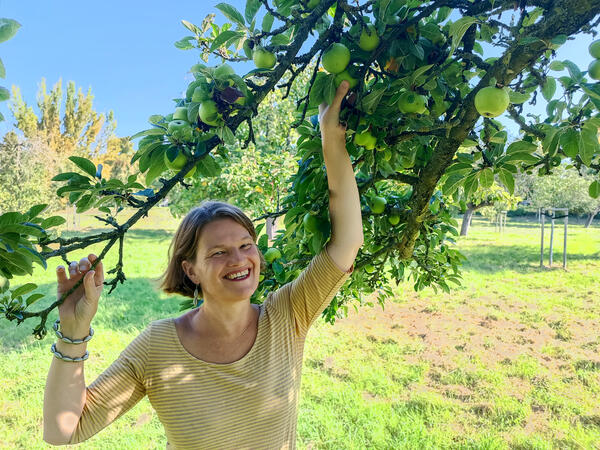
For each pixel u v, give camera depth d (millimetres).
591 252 14500
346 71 1281
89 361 5660
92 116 31250
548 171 1802
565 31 1158
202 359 1271
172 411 1236
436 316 7656
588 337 6559
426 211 1999
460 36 1140
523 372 5379
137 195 1272
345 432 4094
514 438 4004
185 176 1335
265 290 2244
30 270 1123
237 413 1252
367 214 2295
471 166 1519
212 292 1291
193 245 1333
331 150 1394
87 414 1142
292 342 1418
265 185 7250
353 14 1213
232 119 1273
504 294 9109
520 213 34781
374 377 5238
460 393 4879
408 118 1376
